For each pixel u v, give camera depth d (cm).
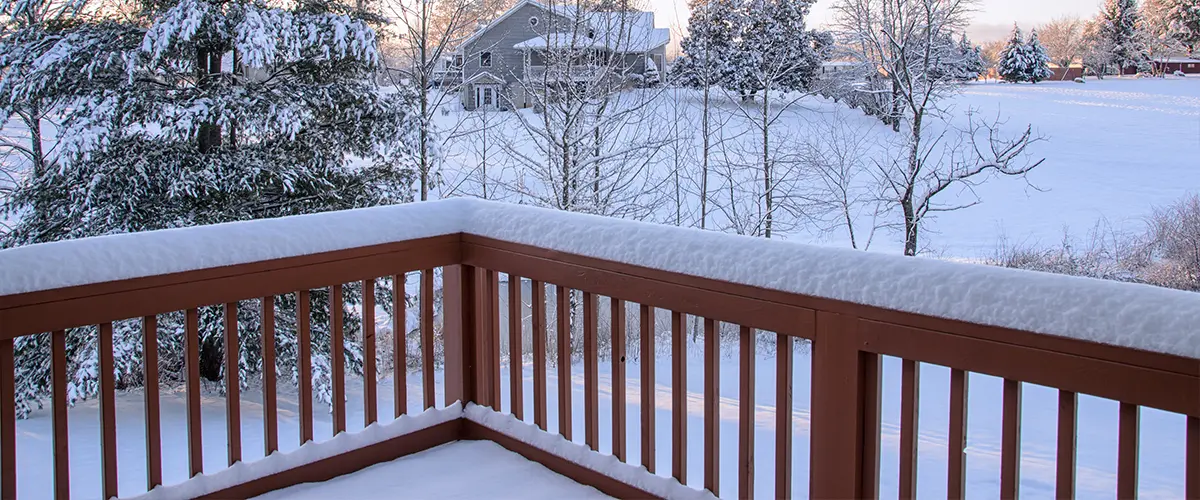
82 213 704
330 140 773
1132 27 3466
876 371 170
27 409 641
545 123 1012
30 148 1048
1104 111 2755
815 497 182
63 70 683
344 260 227
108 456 194
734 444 474
